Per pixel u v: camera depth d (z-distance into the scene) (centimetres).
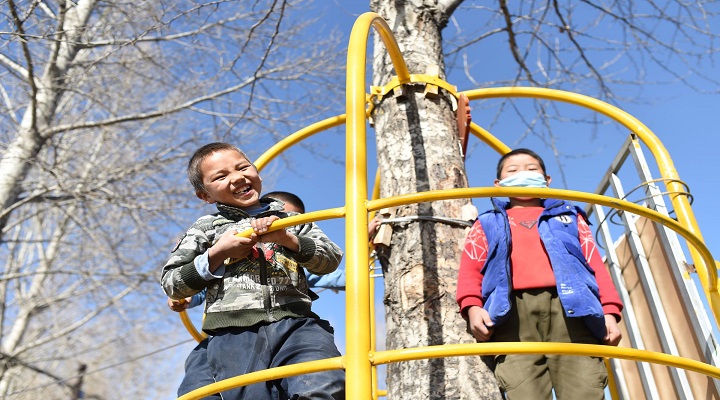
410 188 287
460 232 276
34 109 725
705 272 275
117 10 684
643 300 329
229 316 219
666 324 298
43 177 795
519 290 249
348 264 191
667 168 308
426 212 278
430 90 312
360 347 179
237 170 249
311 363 181
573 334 242
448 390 238
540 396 236
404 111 309
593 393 235
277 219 214
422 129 302
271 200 255
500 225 258
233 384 187
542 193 204
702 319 271
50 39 593
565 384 239
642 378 314
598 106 349
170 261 229
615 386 332
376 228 283
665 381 316
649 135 324
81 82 771
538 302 245
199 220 244
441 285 260
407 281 263
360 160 210
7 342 970
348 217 199
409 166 293
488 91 368
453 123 314
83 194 766
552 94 364
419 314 254
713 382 271
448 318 253
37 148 744
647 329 324
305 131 374
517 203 285
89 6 680
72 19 675
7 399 910
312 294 245
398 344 254
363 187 204
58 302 1001
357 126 216
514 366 240
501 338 245
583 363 241
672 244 291
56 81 748
